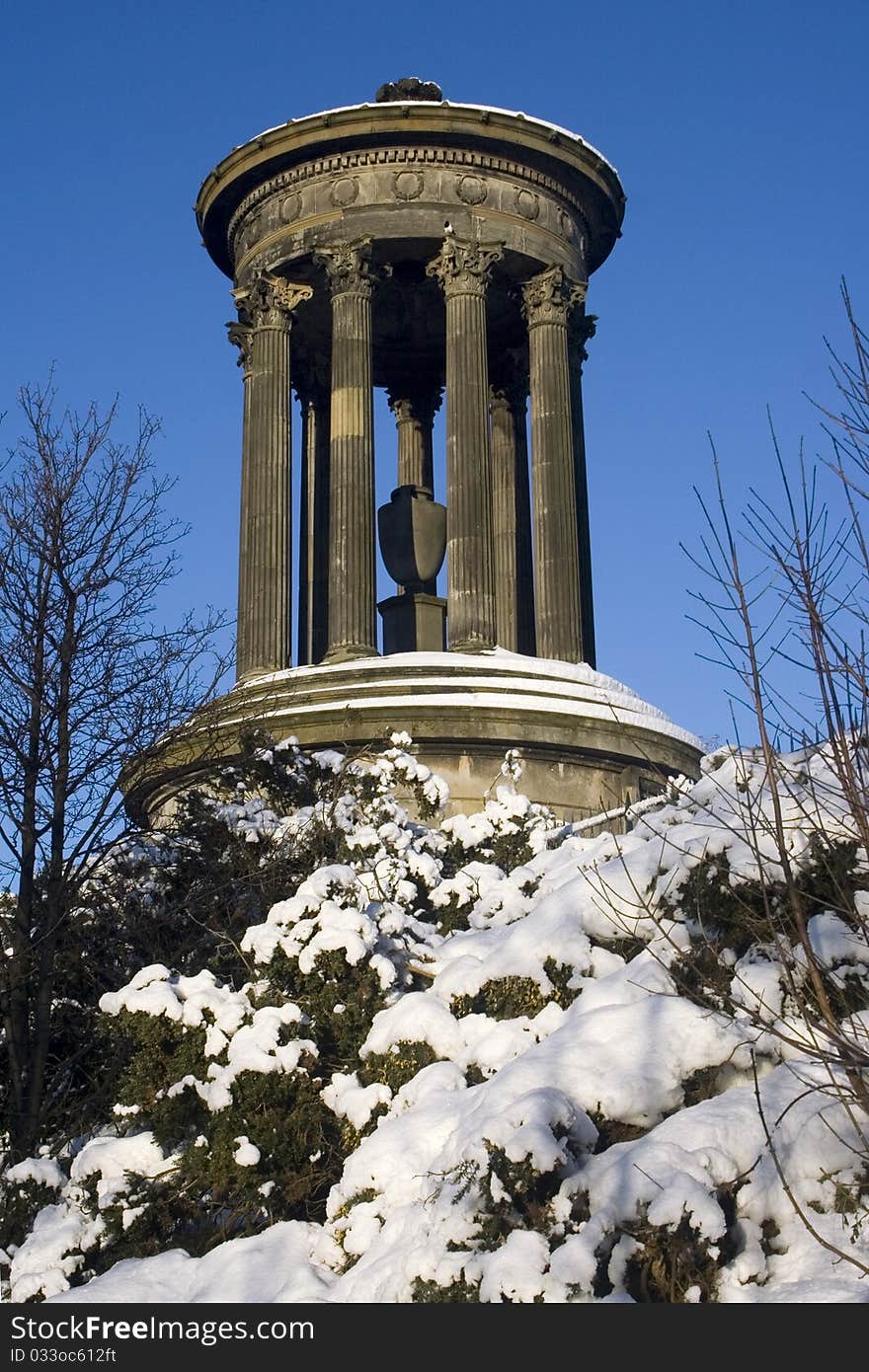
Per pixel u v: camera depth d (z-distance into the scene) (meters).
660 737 39.72
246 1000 19.00
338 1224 15.73
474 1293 13.60
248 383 44.47
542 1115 14.01
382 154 42.78
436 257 43.03
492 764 37.94
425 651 41.53
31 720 23.88
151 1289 16.11
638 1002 15.70
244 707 30.61
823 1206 13.70
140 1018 18.80
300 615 47.44
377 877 21.67
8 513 24.81
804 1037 14.73
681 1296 13.10
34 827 23.58
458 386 41.41
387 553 44.84
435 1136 15.65
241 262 44.78
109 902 24.08
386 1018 17.83
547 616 41.75
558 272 43.44
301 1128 17.62
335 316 42.09
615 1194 13.49
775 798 13.30
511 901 20.98
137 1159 18.28
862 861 15.62
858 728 13.56
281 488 42.66
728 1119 13.95
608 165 45.19
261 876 24.36
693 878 16.33
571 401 44.47
